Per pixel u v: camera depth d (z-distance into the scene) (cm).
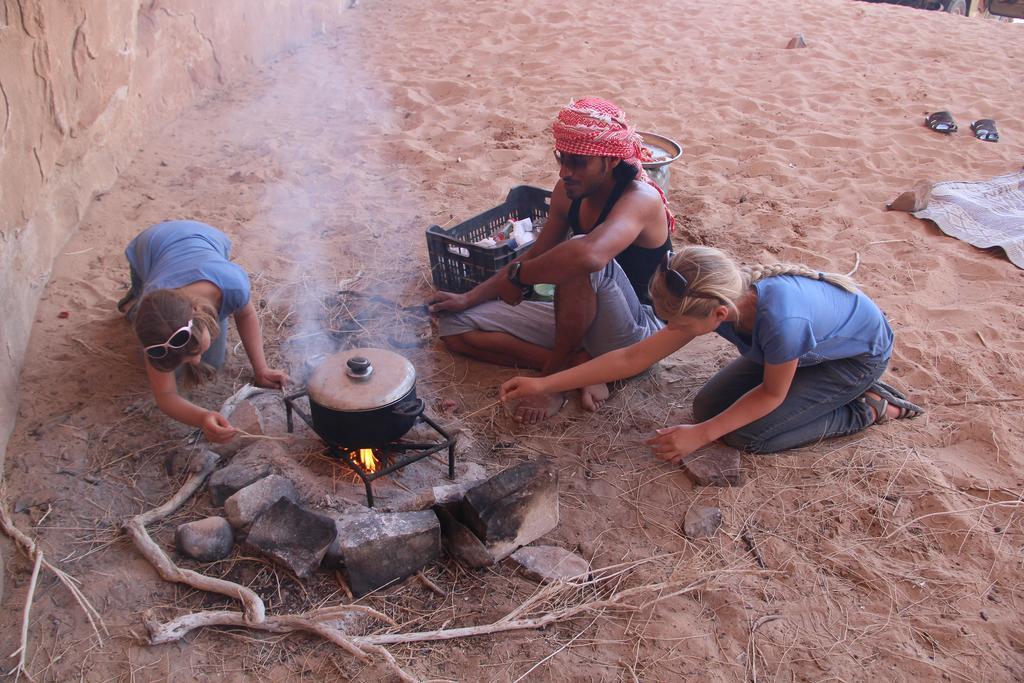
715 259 255
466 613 248
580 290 309
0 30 345
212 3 675
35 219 389
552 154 586
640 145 317
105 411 318
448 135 615
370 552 245
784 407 297
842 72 752
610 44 824
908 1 1216
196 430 309
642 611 250
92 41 450
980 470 304
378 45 835
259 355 320
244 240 458
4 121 346
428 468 293
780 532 277
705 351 374
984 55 804
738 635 243
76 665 226
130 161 547
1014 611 250
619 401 338
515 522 262
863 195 531
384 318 387
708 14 929
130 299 359
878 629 244
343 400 251
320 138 613
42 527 265
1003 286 427
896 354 368
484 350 354
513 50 814
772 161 573
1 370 310
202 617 235
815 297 270
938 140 616
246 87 716
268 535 252
